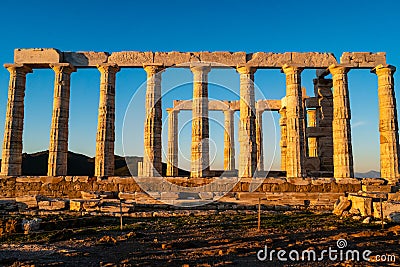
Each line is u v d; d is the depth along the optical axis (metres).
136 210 21.83
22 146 27.64
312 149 36.56
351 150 27.16
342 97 27.47
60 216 19.16
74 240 13.83
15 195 25.70
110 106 27.38
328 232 14.92
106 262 10.41
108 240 13.54
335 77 27.91
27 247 12.59
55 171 26.45
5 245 12.95
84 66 27.78
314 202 24.53
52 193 25.69
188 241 13.16
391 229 15.17
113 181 25.88
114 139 27.62
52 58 27.25
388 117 27.41
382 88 27.84
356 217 18.47
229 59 27.70
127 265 9.93
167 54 27.66
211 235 14.50
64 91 27.27
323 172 31.69
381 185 25.16
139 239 13.86
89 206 21.53
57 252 11.80
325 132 33.53
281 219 18.62
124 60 27.64
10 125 26.84
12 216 19.00
